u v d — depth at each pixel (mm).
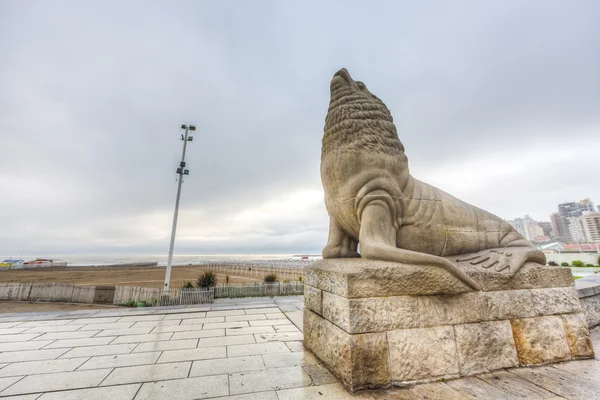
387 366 2428
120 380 2660
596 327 4340
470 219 3512
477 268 3041
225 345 3703
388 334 2488
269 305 6859
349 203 3145
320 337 3084
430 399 2193
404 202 3213
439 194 3533
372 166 3125
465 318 2742
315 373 2727
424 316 2617
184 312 5934
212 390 2428
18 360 3203
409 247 3197
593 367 2803
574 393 2250
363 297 2496
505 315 2889
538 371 2711
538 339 2930
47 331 4465
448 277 2730
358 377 2346
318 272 3229
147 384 2564
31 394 2395
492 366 2707
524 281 3055
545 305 3062
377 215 2967
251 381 2586
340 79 3590
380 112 3420
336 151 3281
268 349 3512
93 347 3664
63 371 2881
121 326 4773
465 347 2668
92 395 2369
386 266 2615
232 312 5969
